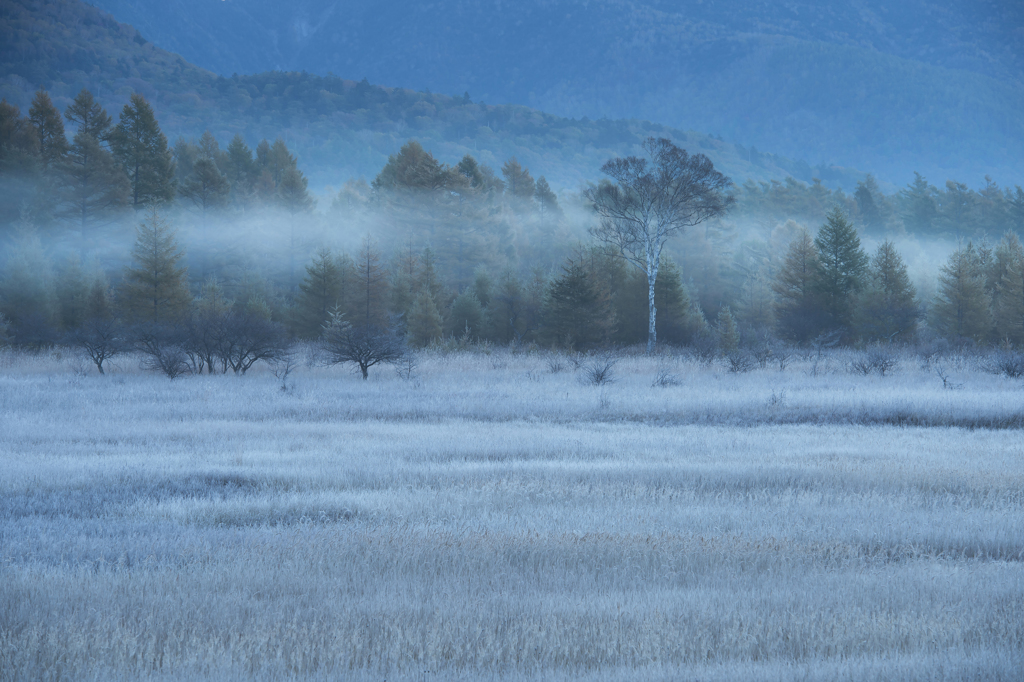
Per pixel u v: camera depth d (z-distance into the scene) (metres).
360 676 4.24
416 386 22.50
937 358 31.66
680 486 9.91
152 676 4.23
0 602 5.23
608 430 15.27
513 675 4.28
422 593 5.58
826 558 6.69
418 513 8.22
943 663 4.39
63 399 18.50
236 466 10.98
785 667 4.36
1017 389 21.58
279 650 4.46
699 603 5.34
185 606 5.24
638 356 38.31
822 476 10.37
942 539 7.30
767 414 17.17
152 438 13.59
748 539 7.14
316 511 8.45
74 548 6.75
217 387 21.86
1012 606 5.28
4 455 11.52
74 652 4.50
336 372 28.06
